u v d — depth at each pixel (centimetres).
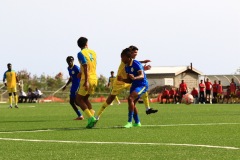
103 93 12250
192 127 3020
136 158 1780
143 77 3088
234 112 5084
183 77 13725
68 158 1791
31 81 12150
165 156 1814
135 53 3106
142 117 4188
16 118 4259
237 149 1975
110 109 5994
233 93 9712
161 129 2891
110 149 2011
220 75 11769
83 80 3075
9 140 2361
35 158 1792
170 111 5369
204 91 10069
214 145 2108
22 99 10356
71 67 4062
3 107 7144
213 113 4866
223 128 2936
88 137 2475
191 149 1988
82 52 3098
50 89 12012
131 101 3058
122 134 2606
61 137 2488
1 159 1769
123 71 3322
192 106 7150
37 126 3306
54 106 7425
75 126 3278
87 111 3061
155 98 11588
